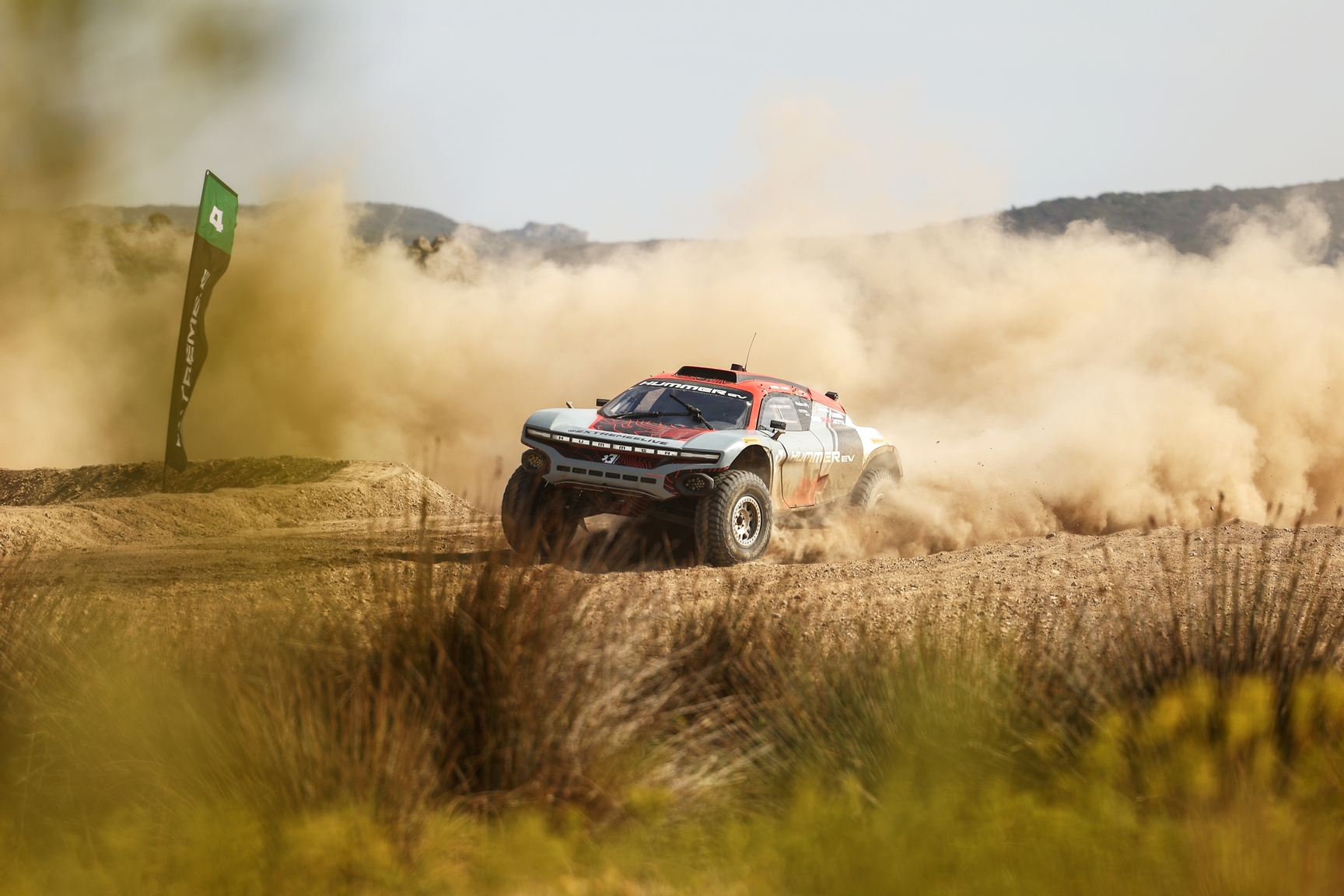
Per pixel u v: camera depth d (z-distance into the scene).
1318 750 3.20
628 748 3.32
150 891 2.53
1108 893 2.52
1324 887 2.55
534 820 2.82
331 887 2.56
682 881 2.75
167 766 3.02
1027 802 2.86
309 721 2.99
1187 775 3.02
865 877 2.58
